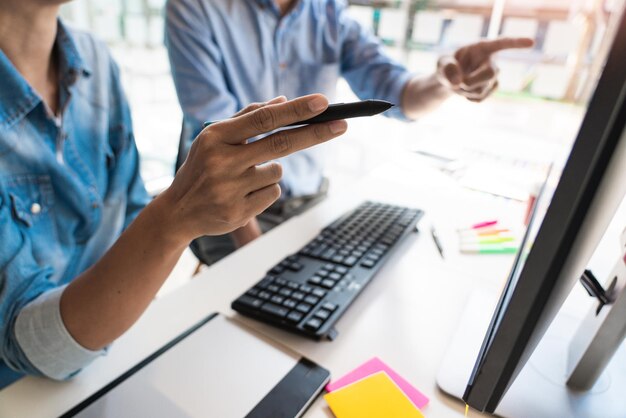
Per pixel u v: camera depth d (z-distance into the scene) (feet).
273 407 1.14
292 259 1.82
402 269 1.91
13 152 1.56
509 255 2.06
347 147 4.81
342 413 1.13
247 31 3.24
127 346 1.42
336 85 3.80
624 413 1.16
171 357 1.32
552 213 0.63
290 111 0.93
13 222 1.48
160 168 5.01
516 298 0.71
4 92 1.53
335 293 1.59
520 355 0.77
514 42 2.40
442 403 1.20
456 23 4.63
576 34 3.74
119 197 2.15
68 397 1.23
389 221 2.24
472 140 3.67
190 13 2.96
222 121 0.99
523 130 3.82
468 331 1.46
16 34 1.63
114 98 2.19
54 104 1.85
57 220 1.76
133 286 1.14
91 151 1.99
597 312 1.22
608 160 0.58
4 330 1.26
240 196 1.02
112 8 5.01
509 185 2.90
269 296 1.56
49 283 1.40
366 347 1.41
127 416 1.11
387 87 3.35
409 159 3.47
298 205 3.58
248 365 1.29
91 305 1.15
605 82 0.54
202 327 1.47
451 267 1.94
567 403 1.19
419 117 3.27
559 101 3.94
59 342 1.18
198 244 3.30
